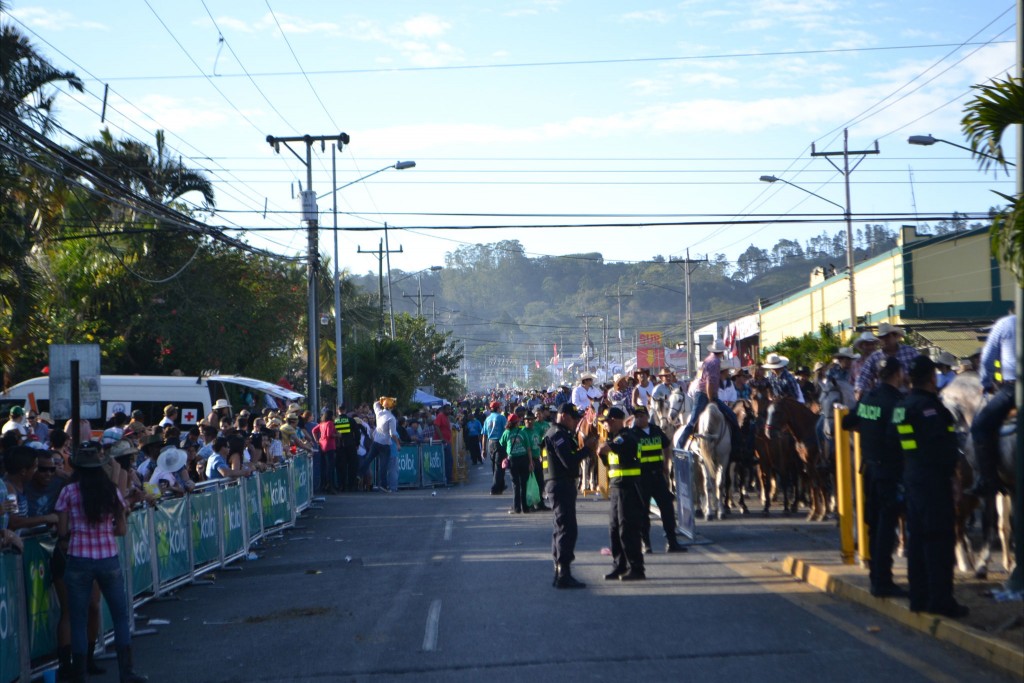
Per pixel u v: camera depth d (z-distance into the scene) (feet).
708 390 58.80
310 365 112.68
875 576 33.19
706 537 51.96
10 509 27.58
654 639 30.14
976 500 35.32
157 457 46.88
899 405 30.22
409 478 98.68
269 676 28.17
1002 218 30.94
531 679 26.20
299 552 54.49
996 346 33.30
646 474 48.01
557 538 39.70
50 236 73.10
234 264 127.65
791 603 34.91
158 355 120.67
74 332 103.55
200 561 45.78
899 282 134.62
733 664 26.89
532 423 71.77
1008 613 29.55
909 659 26.71
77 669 27.58
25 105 60.95
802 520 56.95
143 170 110.63
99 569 27.91
